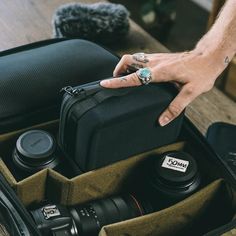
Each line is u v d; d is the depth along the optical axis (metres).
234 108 1.19
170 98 0.91
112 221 0.91
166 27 2.60
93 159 0.89
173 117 0.92
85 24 1.27
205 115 1.17
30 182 0.88
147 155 0.95
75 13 1.28
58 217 0.85
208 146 0.94
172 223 0.91
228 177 0.91
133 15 2.70
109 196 0.97
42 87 0.99
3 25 1.36
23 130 0.97
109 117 0.85
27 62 1.03
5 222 0.88
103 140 0.87
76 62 1.04
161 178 0.91
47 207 0.87
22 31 1.35
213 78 1.01
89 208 0.92
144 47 1.34
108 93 0.88
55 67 1.02
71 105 0.88
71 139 0.90
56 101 1.00
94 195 0.94
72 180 0.88
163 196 0.91
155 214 0.86
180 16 2.90
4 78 0.99
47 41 1.13
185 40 2.72
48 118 1.00
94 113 0.85
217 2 1.63
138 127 0.89
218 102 1.20
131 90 0.89
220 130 1.08
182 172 0.91
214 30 1.06
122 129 0.87
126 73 0.99
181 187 0.90
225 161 1.02
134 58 0.98
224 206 0.94
